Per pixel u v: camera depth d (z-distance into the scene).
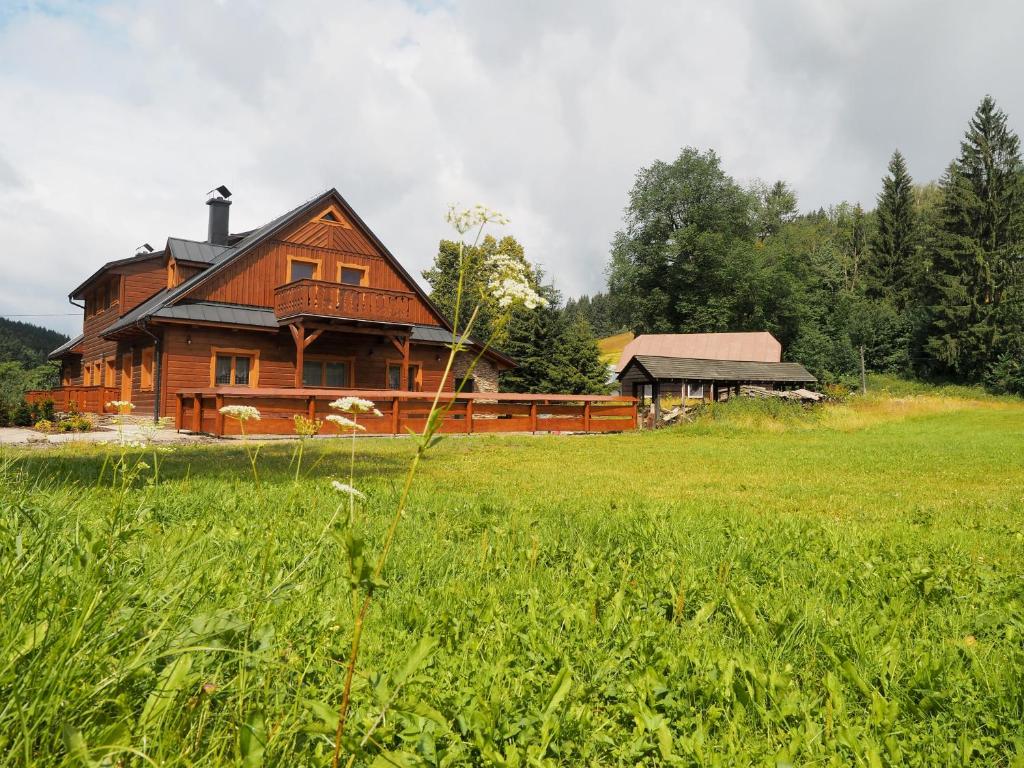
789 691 2.60
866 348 62.91
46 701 1.53
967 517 7.54
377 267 27.17
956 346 57.31
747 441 19.84
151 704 1.67
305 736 1.90
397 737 2.09
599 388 43.56
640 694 2.51
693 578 4.11
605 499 8.24
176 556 2.79
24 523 2.97
